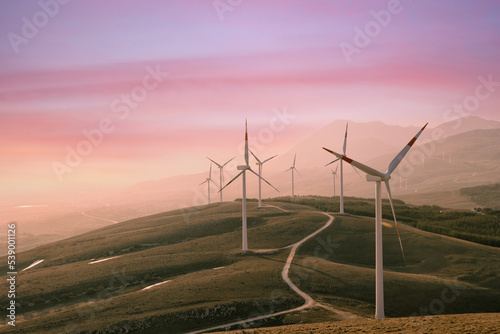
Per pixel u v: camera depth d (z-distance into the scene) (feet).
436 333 95.14
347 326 113.60
